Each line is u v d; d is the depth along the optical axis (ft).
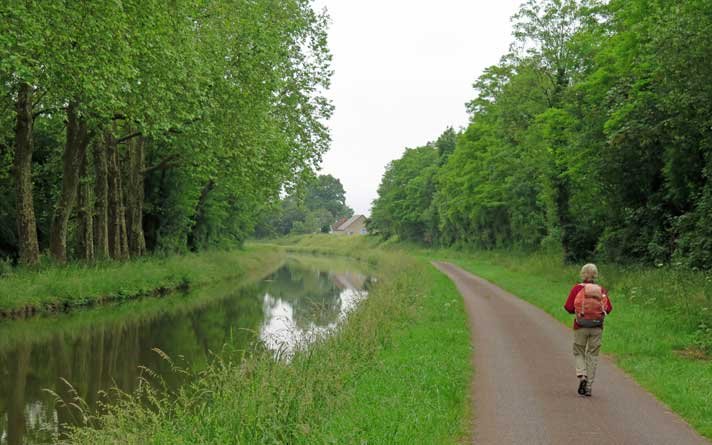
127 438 24.73
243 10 82.33
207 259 129.59
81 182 88.12
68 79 55.62
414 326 46.78
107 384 39.75
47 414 33.60
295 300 85.51
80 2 52.60
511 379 30.27
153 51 62.44
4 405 35.19
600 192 85.92
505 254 153.79
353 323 43.42
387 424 21.56
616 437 21.36
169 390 38.04
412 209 268.21
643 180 79.15
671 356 34.55
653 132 64.08
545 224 130.62
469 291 79.25
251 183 94.22
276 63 86.07
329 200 575.38
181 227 126.31
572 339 42.50
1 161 91.15
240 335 55.83
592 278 28.48
